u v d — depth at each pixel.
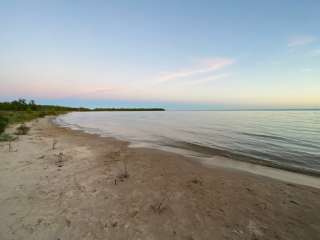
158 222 4.13
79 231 3.75
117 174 7.01
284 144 14.72
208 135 19.61
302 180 7.52
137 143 14.71
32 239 3.49
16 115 34.69
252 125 31.41
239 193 5.74
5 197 5.02
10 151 9.79
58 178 6.44
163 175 7.12
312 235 3.83
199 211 4.62
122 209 4.60
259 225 4.12
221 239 3.64
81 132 20.41
